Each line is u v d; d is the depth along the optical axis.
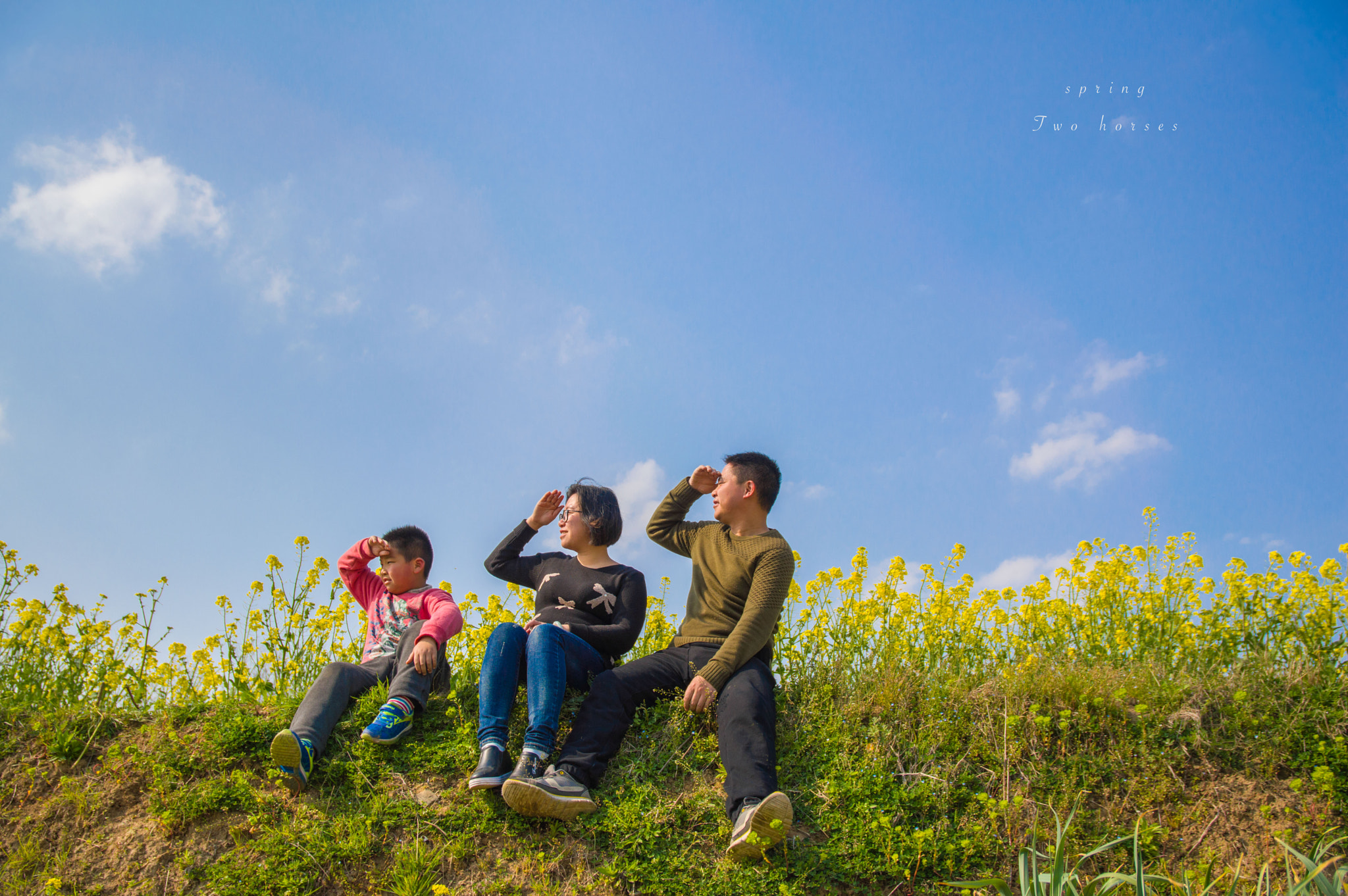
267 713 4.00
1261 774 3.78
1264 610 5.16
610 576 4.16
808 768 3.81
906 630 4.83
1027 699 4.15
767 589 3.82
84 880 3.10
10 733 3.76
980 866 3.39
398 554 4.20
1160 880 3.30
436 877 3.17
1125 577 5.44
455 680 4.34
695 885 3.20
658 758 3.77
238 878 3.10
